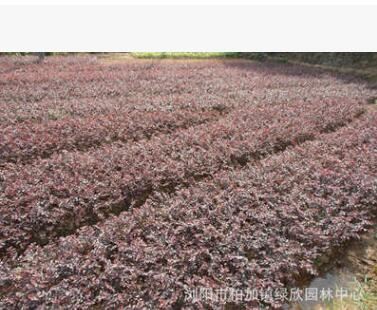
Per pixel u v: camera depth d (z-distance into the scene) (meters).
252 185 6.94
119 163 7.62
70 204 6.27
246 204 6.26
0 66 17.09
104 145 8.71
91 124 9.49
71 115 10.56
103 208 6.62
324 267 5.61
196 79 15.85
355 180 6.88
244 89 14.42
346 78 17.66
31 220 5.89
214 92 13.69
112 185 6.79
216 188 6.77
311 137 9.88
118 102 11.62
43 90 12.95
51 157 8.08
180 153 8.12
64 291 4.56
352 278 5.46
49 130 9.15
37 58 19.66
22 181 6.82
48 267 4.87
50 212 6.13
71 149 8.66
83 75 15.57
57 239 5.89
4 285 4.82
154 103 11.61
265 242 5.39
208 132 9.38
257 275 5.03
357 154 8.14
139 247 5.20
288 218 5.91
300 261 5.23
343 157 8.30
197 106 11.57
